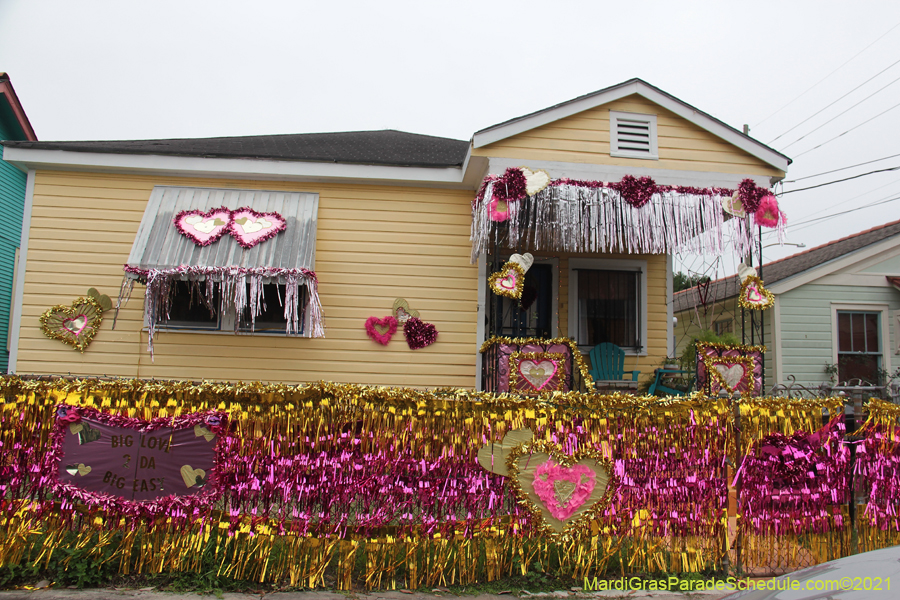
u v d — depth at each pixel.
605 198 7.07
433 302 8.12
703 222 7.30
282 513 4.07
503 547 4.20
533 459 4.25
